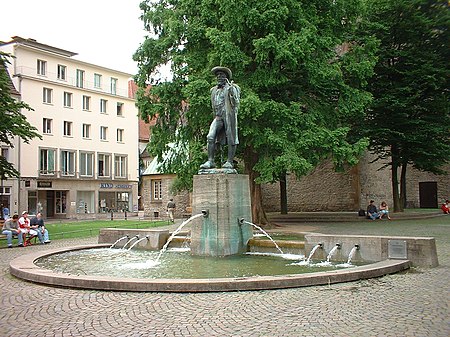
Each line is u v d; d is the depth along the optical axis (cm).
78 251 1482
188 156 2539
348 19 2609
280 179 2636
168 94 2483
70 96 5584
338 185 4028
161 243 1507
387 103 3014
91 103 5828
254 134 2188
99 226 3094
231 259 1233
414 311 697
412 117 3136
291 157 2112
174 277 985
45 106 5269
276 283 855
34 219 2017
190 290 832
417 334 584
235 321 650
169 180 4666
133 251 1473
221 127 1368
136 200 6397
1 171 2730
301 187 4206
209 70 2248
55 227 3144
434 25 3091
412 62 3075
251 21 2161
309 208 4156
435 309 709
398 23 3138
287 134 2245
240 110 2091
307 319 656
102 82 6006
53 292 862
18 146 4950
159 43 2497
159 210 4772
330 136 2278
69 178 5478
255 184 2519
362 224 2681
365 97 2527
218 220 1283
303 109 2514
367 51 2647
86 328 627
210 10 2334
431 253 1102
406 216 3123
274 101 2236
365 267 992
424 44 3231
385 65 3150
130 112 6341
